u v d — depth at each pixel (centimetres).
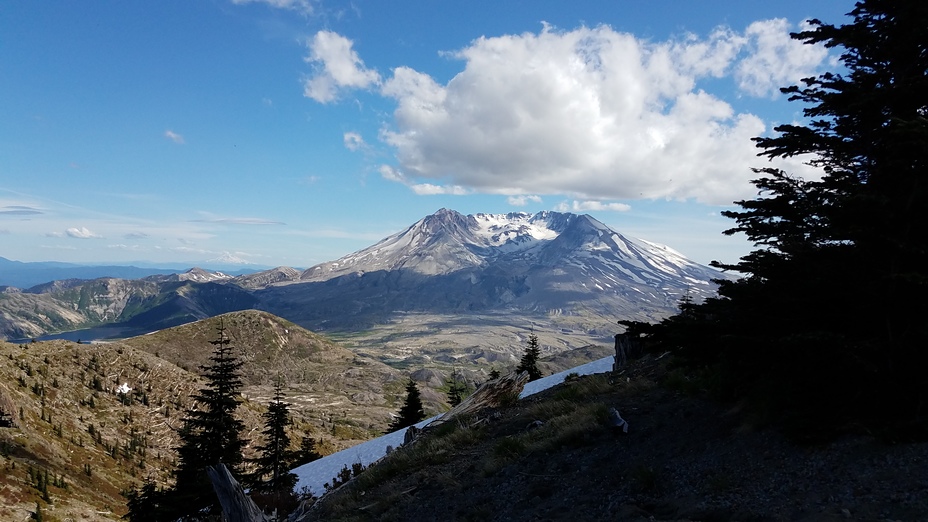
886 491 579
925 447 630
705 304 955
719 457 809
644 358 1775
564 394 1534
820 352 710
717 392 1024
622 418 1106
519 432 1334
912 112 731
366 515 1115
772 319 777
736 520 628
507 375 1886
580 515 777
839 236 745
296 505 1780
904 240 664
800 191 838
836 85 832
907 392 691
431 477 1191
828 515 571
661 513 712
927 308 677
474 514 911
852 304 725
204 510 2648
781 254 827
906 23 740
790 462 716
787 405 822
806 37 861
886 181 722
